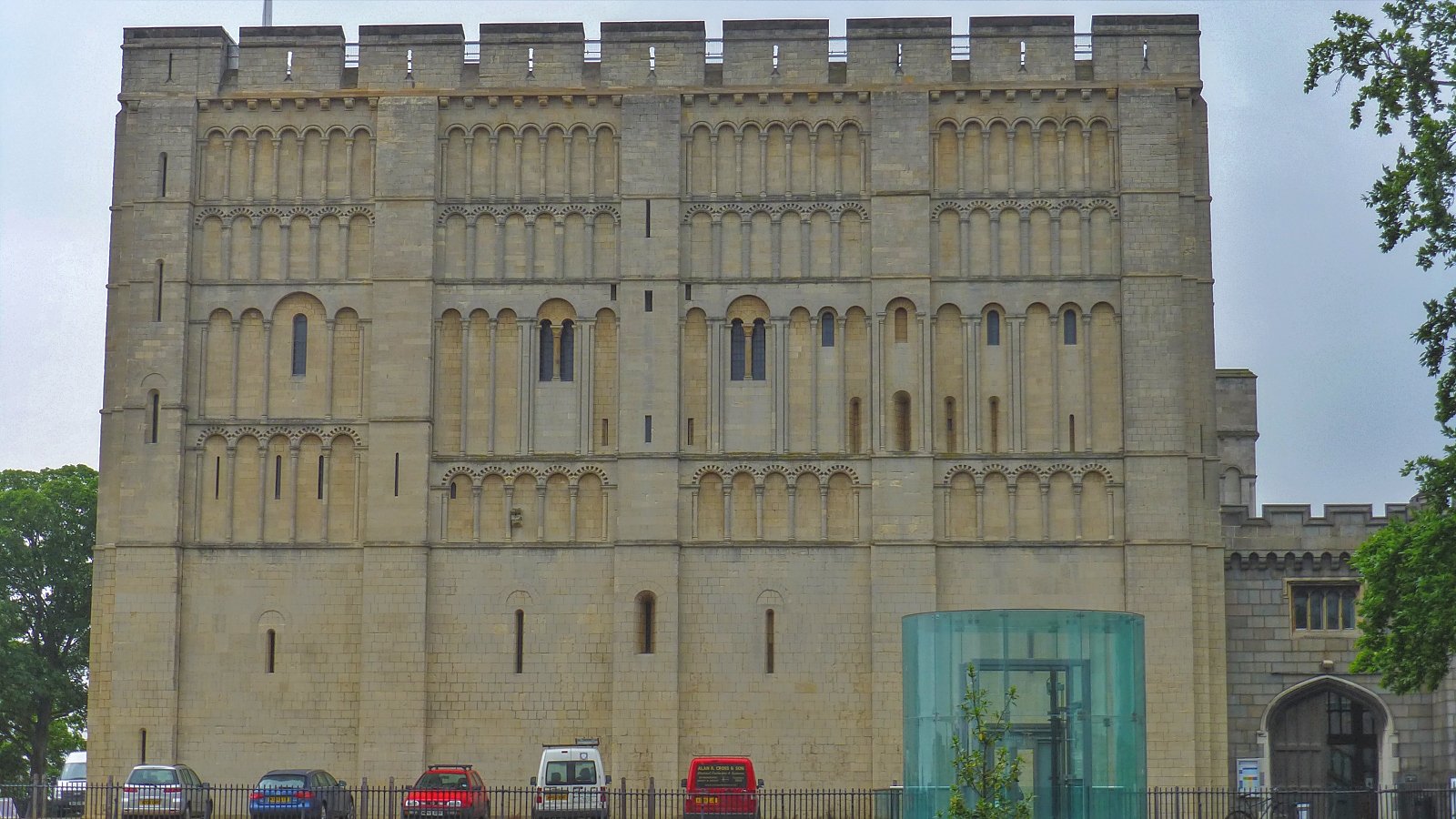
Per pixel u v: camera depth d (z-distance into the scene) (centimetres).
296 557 8244
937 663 6197
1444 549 5853
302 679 8175
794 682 8106
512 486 8275
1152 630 8031
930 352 8238
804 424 8269
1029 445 8225
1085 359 8256
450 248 8425
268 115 8512
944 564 8150
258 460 8319
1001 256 8338
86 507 11256
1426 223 5609
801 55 8462
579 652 8169
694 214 8406
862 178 8406
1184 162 8394
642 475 8194
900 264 8294
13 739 11475
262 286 8412
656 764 8012
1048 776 6053
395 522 8200
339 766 8119
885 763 7994
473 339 8375
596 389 8331
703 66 8456
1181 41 8394
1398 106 5684
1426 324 5703
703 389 8306
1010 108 8406
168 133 8481
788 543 8175
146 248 8400
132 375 8331
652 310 8300
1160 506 8100
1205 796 7856
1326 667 8306
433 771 7369
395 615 8144
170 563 8206
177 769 7488
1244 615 8375
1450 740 8056
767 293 8344
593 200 8419
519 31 8525
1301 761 8331
